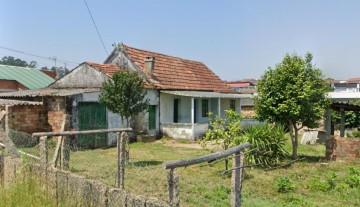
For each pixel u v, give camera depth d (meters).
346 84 56.69
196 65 33.91
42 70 37.78
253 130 13.40
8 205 5.83
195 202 8.00
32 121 19.00
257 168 12.75
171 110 25.50
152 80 24.61
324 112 16.25
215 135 13.66
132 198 4.86
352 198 9.23
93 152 16.03
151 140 22.38
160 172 10.88
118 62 25.78
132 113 16.19
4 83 30.72
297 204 8.58
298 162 14.25
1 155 7.84
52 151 13.57
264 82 15.09
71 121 18.28
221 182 10.45
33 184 6.37
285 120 15.01
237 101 33.34
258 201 8.65
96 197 5.37
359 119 26.52
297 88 14.26
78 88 22.30
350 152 14.77
